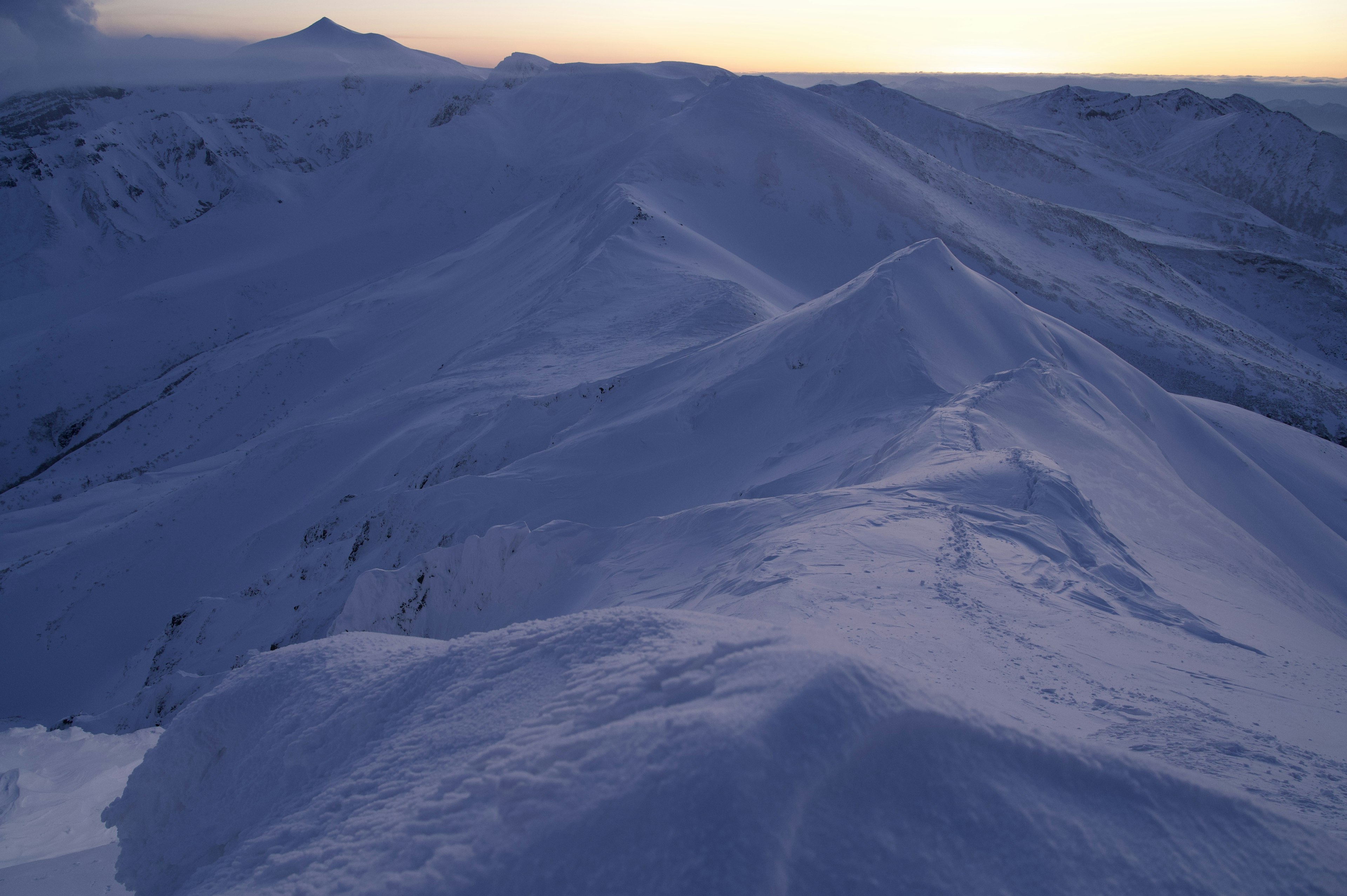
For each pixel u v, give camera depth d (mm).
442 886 1981
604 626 3059
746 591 7684
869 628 6094
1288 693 5652
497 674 3053
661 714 2217
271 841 2715
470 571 15539
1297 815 3477
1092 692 5258
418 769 2684
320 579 25078
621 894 1768
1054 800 2049
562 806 2029
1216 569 12438
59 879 4719
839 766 1923
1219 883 1910
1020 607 7074
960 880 1806
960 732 2119
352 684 3529
